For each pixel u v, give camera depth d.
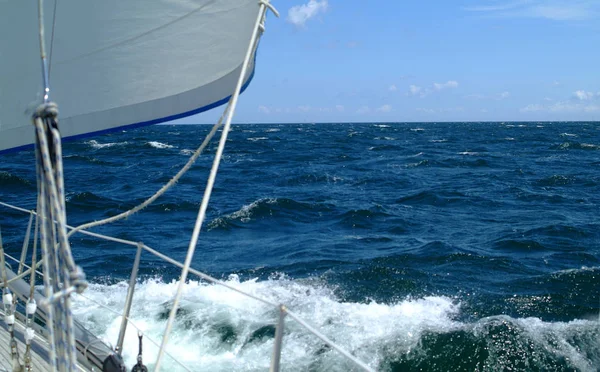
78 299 8.05
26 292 3.70
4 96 3.13
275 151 44.97
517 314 8.57
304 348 6.77
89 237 13.36
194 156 2.33
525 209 18.73
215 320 7.41
